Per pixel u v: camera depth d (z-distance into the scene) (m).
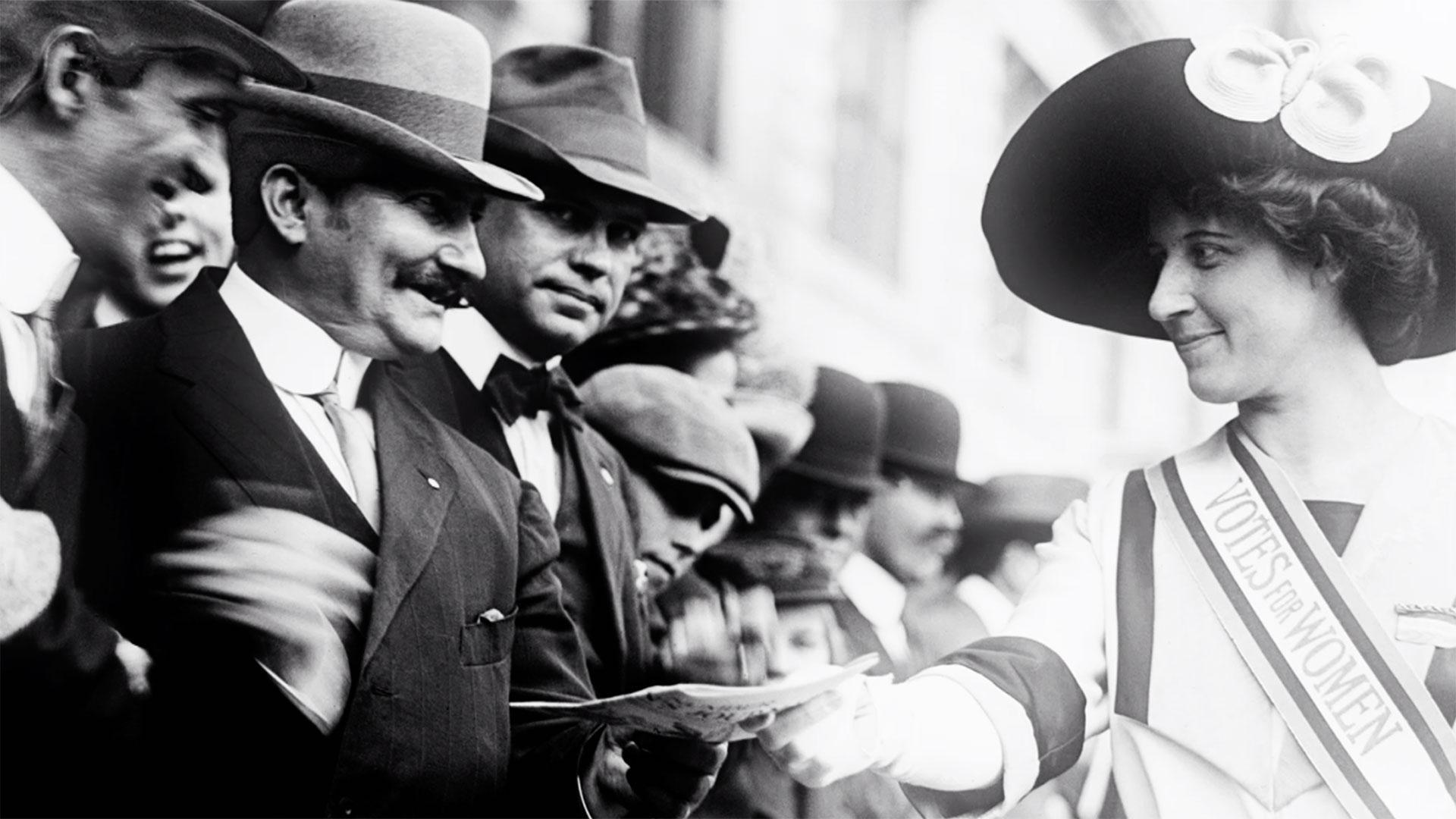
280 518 5.34
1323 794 5.55
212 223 5.38
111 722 5.04
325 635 5.34
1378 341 5.81
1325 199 5.55
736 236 7.08
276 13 5.55
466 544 5.76
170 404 5.23
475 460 5.92
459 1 6.13
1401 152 5.58
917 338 7.83
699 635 6.72
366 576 5.46
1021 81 8.46
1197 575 5.70
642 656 6.50
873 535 7.39
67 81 5.18
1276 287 5.66
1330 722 5.55
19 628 4.96
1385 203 5.57
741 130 7.19
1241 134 5.58
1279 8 8.48
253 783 5.20
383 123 5.61
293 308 5.49
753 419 7.00
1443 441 5.83
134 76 5.26
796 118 7.45
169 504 5.19
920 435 7.63
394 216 5.65
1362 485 5.77
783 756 4.43
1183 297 5.73
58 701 4.99
